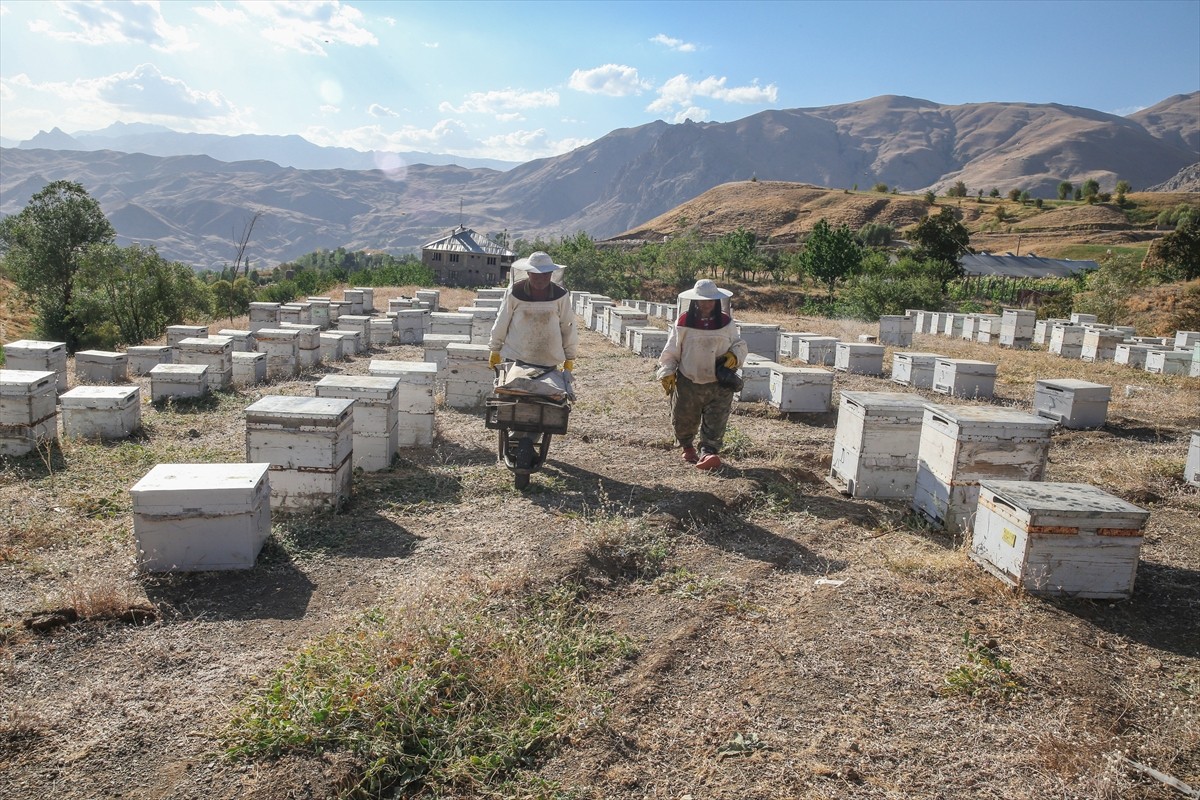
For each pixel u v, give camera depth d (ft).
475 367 40.86
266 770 12.32
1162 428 41.34
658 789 12.35
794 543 23.32
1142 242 372.17
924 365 50.80
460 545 21.74
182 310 133.28
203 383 42.73
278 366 52.47
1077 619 18.45
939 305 142.10
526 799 12.00
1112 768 13.11
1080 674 16.03
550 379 26.73
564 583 19.12
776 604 18.98
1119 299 123.13
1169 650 17.30
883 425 27.30
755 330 60.49
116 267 129.90
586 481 28.30
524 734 13.47
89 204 134.51
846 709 14.57
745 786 12.38
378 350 67.82
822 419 41.01
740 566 21.27
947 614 18.48
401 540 22.16
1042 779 12.84
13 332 139.74
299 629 16.88
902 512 26.21
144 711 13.82
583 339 77.61
